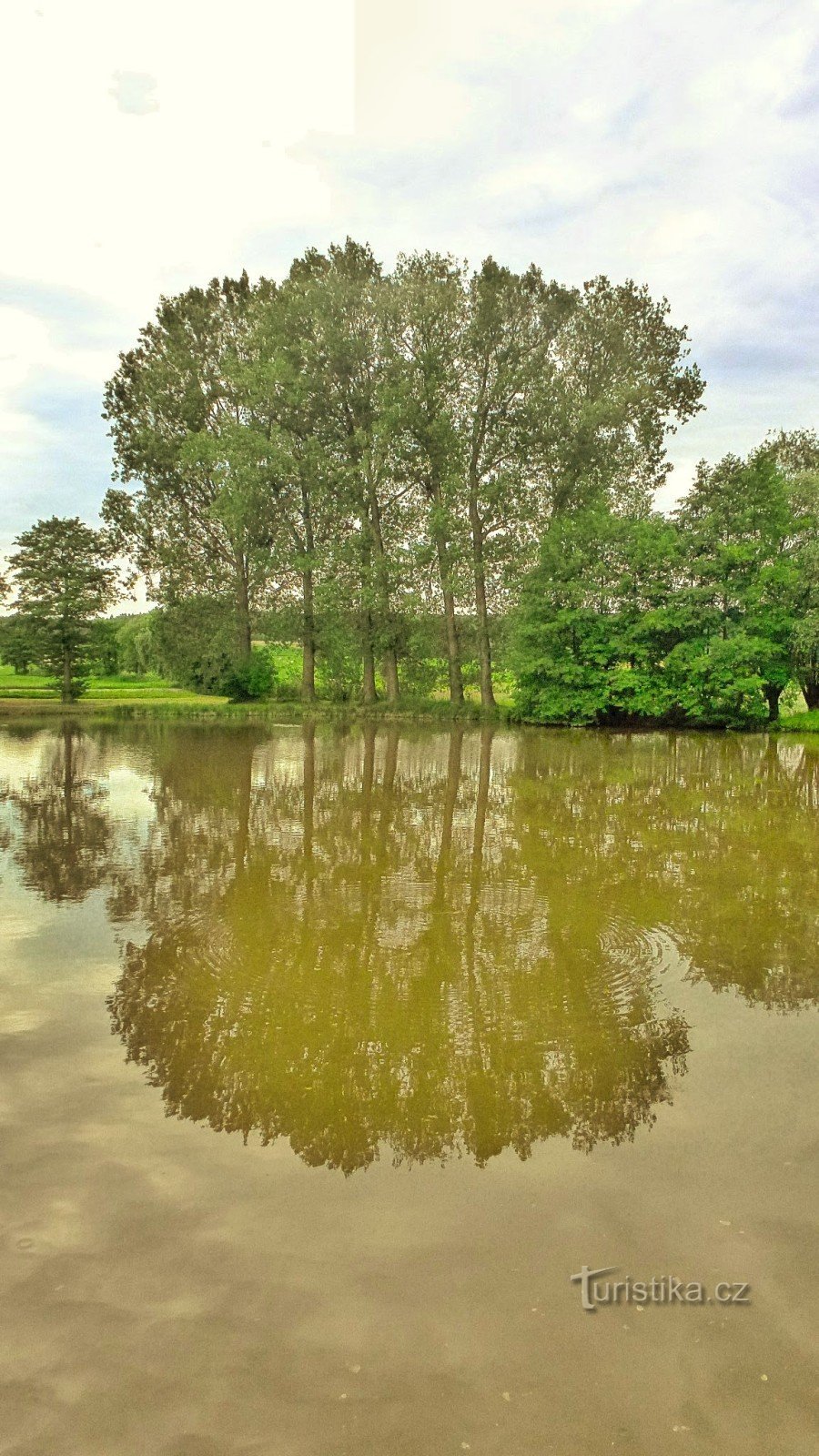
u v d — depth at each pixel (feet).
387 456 112.47
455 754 70.59
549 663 102.58
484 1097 14.26
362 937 22.59
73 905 25.23
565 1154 12.62
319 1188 11.59
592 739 87.81
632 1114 13.80
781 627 94.63
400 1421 8.05
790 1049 16.28
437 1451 7.75
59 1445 7.77
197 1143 12.62
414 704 118.01
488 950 21.74
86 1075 14.66
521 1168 12.23
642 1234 10.77
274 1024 17.02
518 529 116.57
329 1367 8.66
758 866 31.37
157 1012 17.47
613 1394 8.43
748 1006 18.40
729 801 46.85
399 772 58.49
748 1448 7.86
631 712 104.47
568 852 33.58
